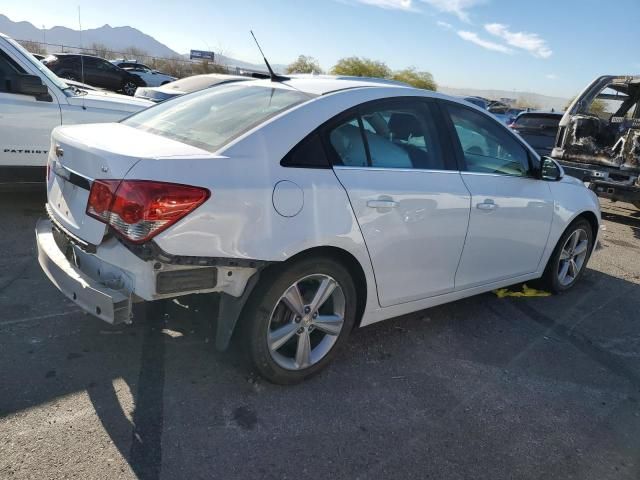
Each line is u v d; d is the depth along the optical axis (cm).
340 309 306
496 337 392
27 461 222
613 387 339
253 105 305
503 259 404
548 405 310
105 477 218
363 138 306
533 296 484
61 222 282
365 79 359
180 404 270
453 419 286
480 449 265
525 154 414
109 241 248
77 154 264
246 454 242
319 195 275
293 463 240
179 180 237
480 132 380
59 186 290
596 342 402
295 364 296
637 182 778
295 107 289
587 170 838
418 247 329
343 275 298
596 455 271
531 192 412
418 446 262
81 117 557
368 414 282
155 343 324
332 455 248
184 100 355
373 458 250
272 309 276
